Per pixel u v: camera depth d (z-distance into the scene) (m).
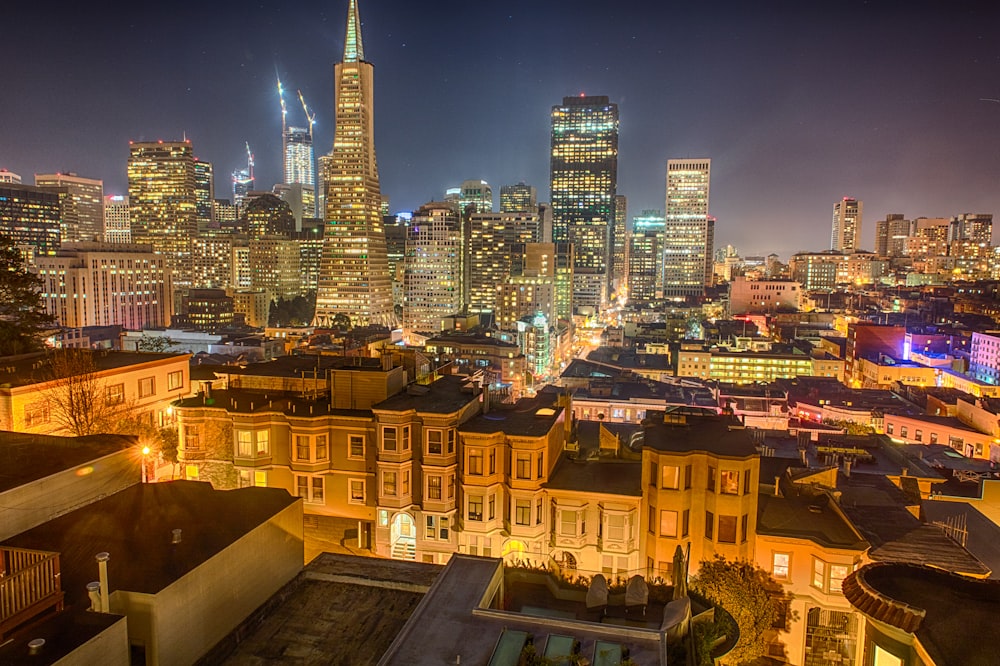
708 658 25.19
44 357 62.91
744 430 51.72
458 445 50.75
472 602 24.62
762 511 47.00
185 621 23.17
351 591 29.25
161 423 65.50
